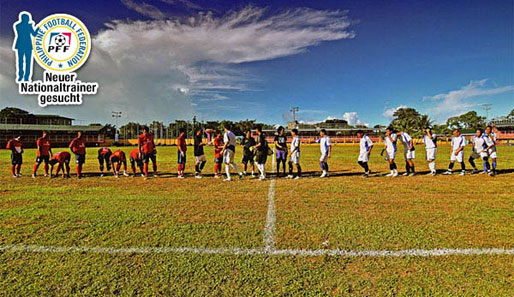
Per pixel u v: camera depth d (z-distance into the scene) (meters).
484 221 4.59
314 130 75.69
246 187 7.86
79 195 6.83
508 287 2.67
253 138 10.31
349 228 4.26
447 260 3.20
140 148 9.61
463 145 10.05
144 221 4.65
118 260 3.23
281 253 3.40
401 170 12.02
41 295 2.57
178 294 2.58
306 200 6.19
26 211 5.28
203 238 3.88
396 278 2.83
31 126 59.34
